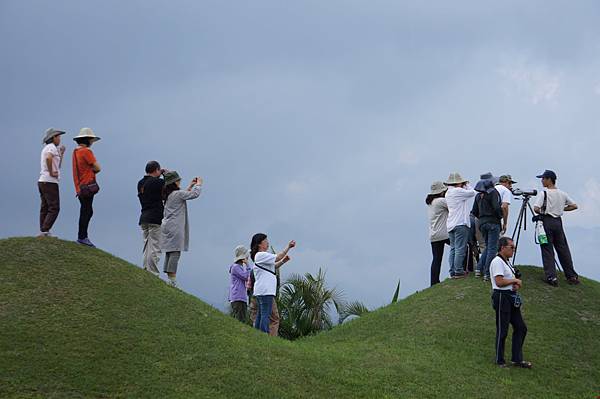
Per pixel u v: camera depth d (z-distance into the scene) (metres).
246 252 17.38
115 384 11.54
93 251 15.98
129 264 16.14
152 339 13.12
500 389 13.82
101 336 12.81
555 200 18.94
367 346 16.23
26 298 13.52
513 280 14.77
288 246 15.94
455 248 19.36
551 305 17.89
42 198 15.73
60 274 14.58
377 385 13.31
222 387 12.03
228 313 18.28
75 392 11.16
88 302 13.85
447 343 16.14
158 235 16.22
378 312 19.70
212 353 13.09
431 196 20.30
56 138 15.44
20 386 11.03
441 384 13.80
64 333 12.66
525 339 16.30
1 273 14.18
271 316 16.44
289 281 23.08
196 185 16.58
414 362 14.81
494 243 18.42
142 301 14.48
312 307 22.56
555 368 15.09
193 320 14.34
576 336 16.55
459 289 18.89
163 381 11.87
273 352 13.83
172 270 16.31
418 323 17.58
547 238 18.95
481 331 16.66
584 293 18.67
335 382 13.12
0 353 11.76
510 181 19.25
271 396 12.02
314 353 14.54
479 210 18.53
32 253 15.03
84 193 15.62
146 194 16.11
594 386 14.45
